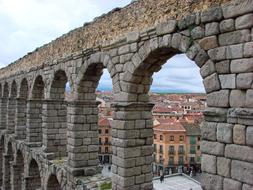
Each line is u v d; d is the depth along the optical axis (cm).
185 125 8512
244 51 1168
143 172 1856
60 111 2909
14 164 3712
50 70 2880
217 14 1254
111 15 1977
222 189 1234
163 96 15625
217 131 1255
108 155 9044
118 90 1870
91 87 2388
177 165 8162
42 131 3105
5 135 4341
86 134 2375
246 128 1156
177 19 1460
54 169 2564
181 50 1426
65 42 2598
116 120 1856
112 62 1934
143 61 1686
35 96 3391
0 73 5172
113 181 1877
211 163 1276
